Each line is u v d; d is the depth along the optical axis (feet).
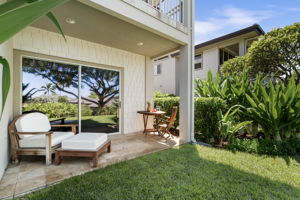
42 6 1.70
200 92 15.84
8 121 8.65
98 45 13.96
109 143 9.99
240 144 11.00
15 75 10.23
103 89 14.61
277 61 18.60
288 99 10.53
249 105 12.77
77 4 7.84
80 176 6.84
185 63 12.91
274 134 11.34
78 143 8.13
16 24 1.71
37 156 9.52
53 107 11.90
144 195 5.64
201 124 13.37
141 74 17.28
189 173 7.34
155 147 11.40
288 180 6.81
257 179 6.86
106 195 5.57
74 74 12.91
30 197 5.42
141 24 9.55
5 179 6.63
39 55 11.15
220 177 7.02
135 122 16.79
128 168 7.75
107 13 8.38
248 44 26.43
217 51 28.66
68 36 12.18
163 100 18.93
